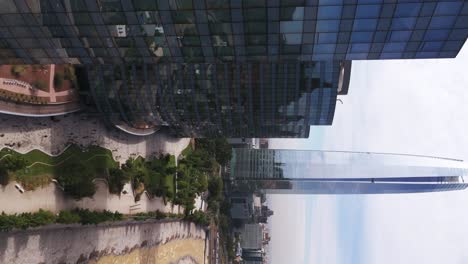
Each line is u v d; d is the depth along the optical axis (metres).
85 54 72.50
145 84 98.00
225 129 135.62
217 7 63.22
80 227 80.38
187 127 128.25
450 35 66.69
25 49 69.81
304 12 63.59
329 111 125.31
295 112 125.50
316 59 74.25
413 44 69.12
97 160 90.25
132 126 106.44
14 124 70.19
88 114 91.19
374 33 67.00
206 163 163.50
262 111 123.50
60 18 64.75
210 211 184.62
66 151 82.19
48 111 76.56
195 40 69.81
